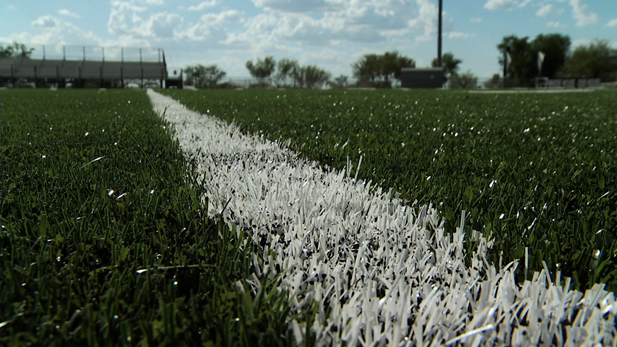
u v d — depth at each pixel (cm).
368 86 4291
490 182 183
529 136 372
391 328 78
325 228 121
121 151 255
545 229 126
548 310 82
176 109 688
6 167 207
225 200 146
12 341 66
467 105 869
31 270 94
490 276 94
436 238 117
